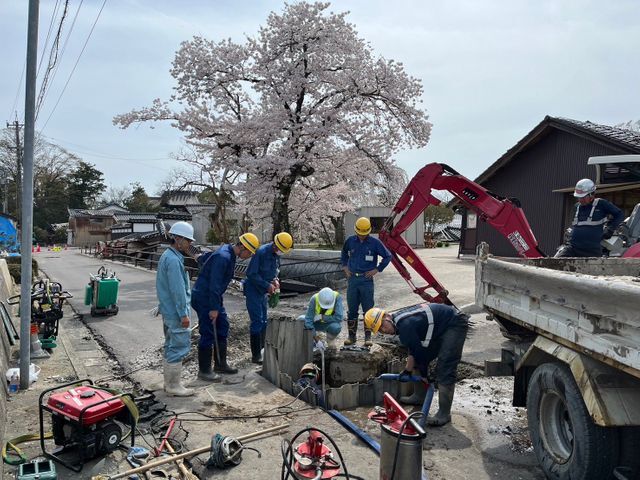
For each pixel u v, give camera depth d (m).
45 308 7.04
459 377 6.20
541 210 15.30
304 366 5.96
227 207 28.44
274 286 6.68
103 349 7.77
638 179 8.73
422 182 7.18
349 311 7.14
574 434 3.09
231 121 16.77
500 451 4.09
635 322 2.52
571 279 3.04
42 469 3.51
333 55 15.46
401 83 15.34
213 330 5.75
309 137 15.91
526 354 3.71
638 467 3.00
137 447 3.92
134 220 39.41
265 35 15.80
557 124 14.06
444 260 18.34
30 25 5.05
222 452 3.70
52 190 62.84
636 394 2.91
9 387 5.37
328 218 25.28
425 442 4.25
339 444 4.12
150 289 14.59
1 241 25.48
